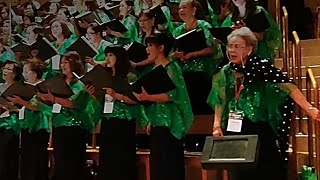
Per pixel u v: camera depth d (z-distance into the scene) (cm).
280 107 642
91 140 1012
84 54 940
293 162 730
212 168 494
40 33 1202
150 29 934
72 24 1136
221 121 644
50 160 1005
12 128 985
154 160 773
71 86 891
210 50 857
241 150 491
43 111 952
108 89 810
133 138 817
